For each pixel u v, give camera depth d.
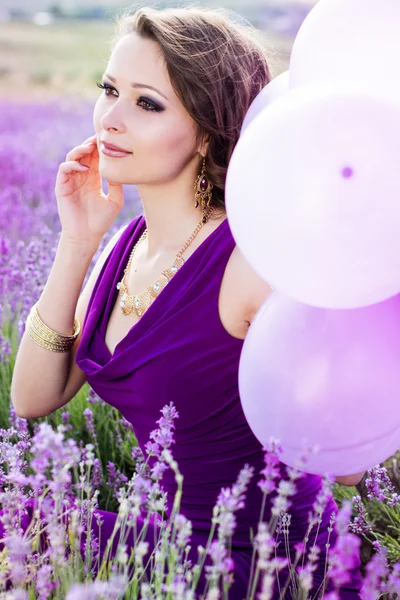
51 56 26.34
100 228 2.70
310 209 1.69
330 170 1.68
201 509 2.57
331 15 2.01
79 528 2.03
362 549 3.04
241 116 2.53
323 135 1.69
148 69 2.40
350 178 1.67
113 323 2.70
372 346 1.93
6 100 17.25
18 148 9.60
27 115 14.45
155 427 2.57
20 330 3.86
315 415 1.96
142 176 2.48
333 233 1.70
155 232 2.62
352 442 2.00
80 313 2.85
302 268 1.76
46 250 4.56
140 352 2.46
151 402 2.49
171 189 2.55
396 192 1.68
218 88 2.43
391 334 1.95
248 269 2.35
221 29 2.48
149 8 2.47
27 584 2.06
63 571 1.94
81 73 23.55
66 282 2.69
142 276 2.65
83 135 11.59
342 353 1.92
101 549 2.38
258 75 2.61
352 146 1.68
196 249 2.47
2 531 2.21
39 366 2.74
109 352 2.67
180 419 2.48
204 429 2.48
